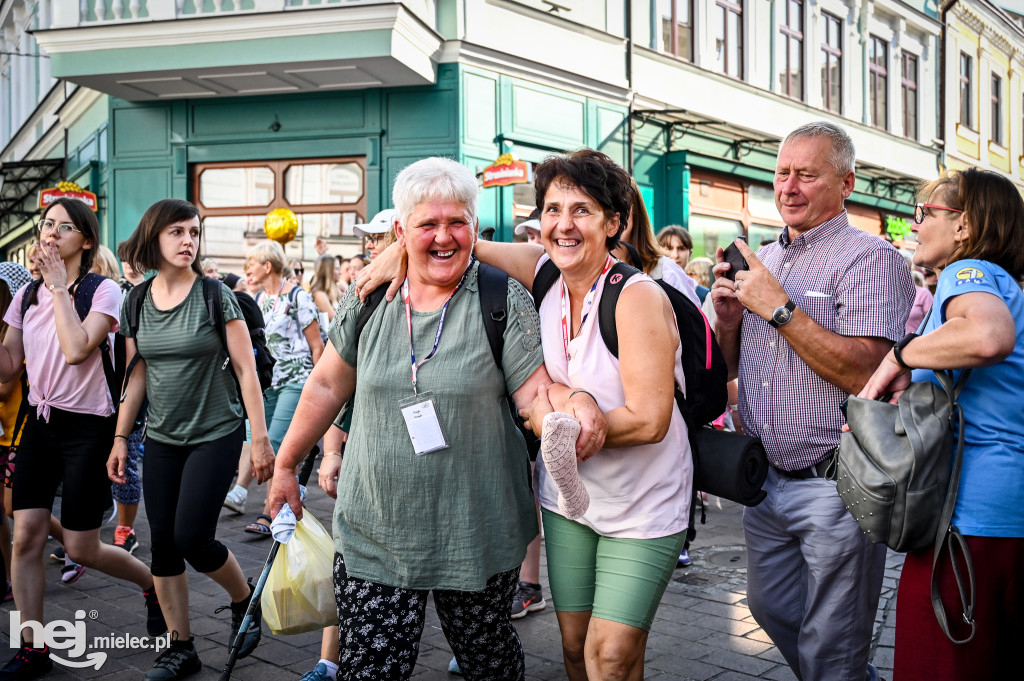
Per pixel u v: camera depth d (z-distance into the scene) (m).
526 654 3.65
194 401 3.32
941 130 20.23
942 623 2.08
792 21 16.12
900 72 18.83
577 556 2.43
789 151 2.76
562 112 11.93
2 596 4.18
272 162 11.30
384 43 9.49
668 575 2.30
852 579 2.65
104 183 12.40
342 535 2.33
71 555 3.52
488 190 11.06
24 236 20.16
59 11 10.29
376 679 2.23
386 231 4.57
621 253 2.90
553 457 2.01
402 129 10.85
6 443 4.18
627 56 12.80
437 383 2.23
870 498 2.11
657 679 3.40
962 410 2.13
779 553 2.87
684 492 2.33
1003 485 2.07
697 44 14.16
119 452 3.43
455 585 2.24
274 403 6.24
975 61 21.41
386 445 2.25
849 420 2.25
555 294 2.40
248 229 11.41
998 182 2.23
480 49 10.88
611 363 2.26
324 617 2.85
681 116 13.63
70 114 14.71
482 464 2.25
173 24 9.85
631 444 2.18
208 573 3.37
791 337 2.54
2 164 15.48
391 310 2.33
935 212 2.31
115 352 3.64
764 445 2.79
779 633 2.93
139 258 3.32
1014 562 2.07
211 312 3.29
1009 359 2.11
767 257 2.95
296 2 9.79
